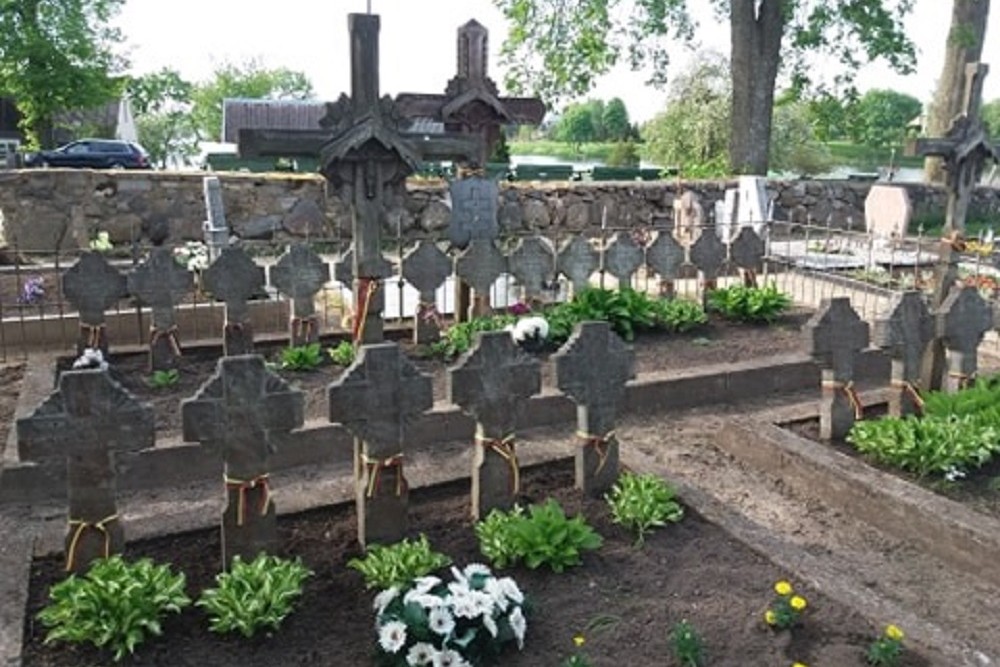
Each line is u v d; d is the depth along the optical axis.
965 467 5.67
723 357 8.59
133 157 28.27
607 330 5.13
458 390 4.71
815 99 22.50
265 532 4.33
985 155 8.08
